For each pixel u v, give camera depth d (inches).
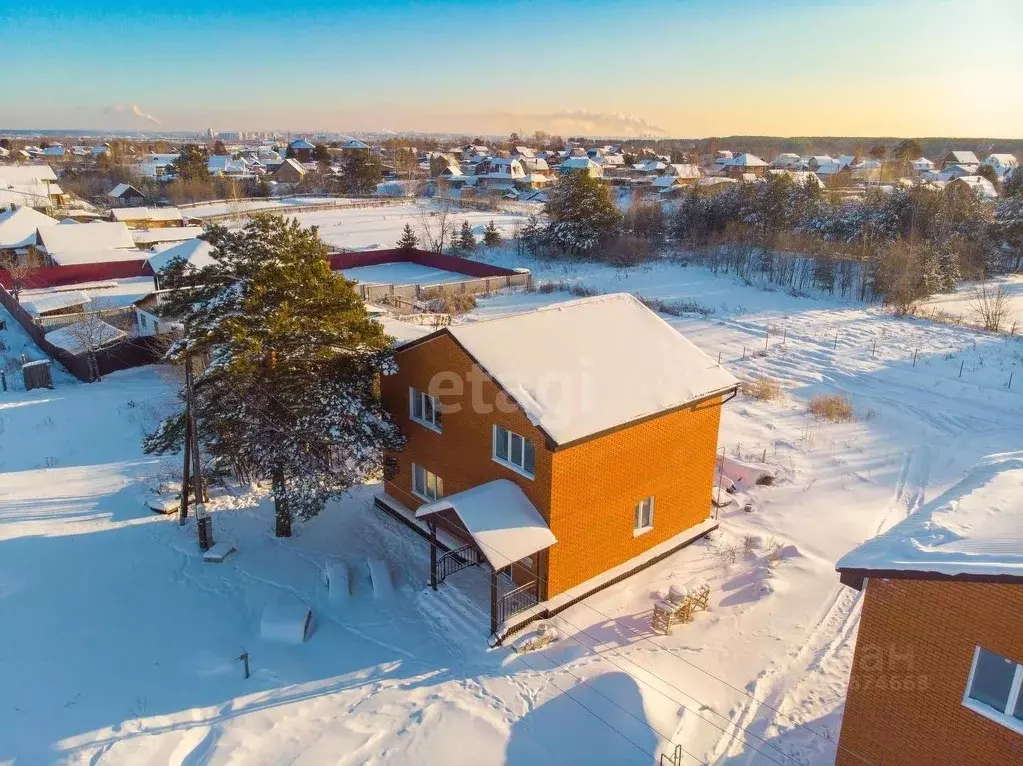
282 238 677.3
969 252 2143.2
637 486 664.4
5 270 1930.4
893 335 1544.0
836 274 2065.7
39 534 740.0
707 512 764.0
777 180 2522.1
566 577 626.2
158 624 602.5
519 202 4126.5
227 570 685.9
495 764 449.1
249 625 604.7
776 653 558.3
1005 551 333.4
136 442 997.2
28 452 964.0
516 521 587.2
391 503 803.4
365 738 470.0
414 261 2480.3
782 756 460.4
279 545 733.3
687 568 687.7
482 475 663.1
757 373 1320.1
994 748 343.3
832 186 3816.4
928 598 356.8
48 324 1513.3
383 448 715.4
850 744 407.8
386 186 4635.8
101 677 534.3
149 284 1915.6
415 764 447.8
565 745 464.1
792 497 830.5
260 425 680.4
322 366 700.7
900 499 829.2
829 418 1089.4
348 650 572.7
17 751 458.3
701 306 1808.6
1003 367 1315.2
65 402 1161.4
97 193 4569.4
